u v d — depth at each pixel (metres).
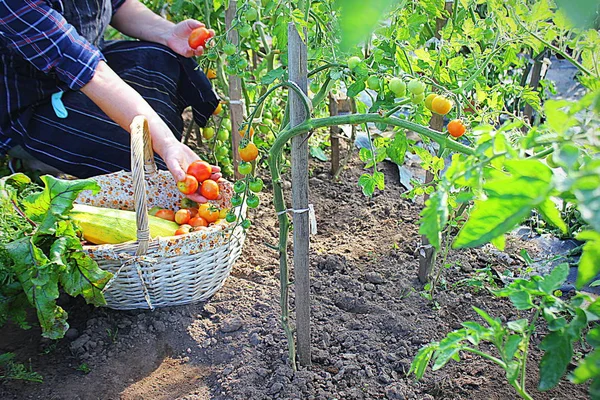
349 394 1.97
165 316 2.35
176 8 3.48
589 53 1.86
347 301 2.45
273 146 1.78
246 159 1.85
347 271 2.66
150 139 2.47
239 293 2.49
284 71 1.99
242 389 2.00
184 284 2.30
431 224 1.04
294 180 1.81
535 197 0.95
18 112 2.95
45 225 2.03
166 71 3.25
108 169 3.11
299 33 1.63
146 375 2.12
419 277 2.52
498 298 2.46
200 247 2.23
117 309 2.39
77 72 2.49
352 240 2.94
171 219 2.65
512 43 2.32
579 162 1.08
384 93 1.85
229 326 2.27
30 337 2.31
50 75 2.97
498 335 1.31
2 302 2.05
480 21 2.32
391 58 2.04
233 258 2.45
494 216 0.98
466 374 2.06
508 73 3.73
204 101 3.37
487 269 2.50
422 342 2.20
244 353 2.16
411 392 1.97
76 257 2.05
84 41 2.57
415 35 2.15
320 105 2.94
